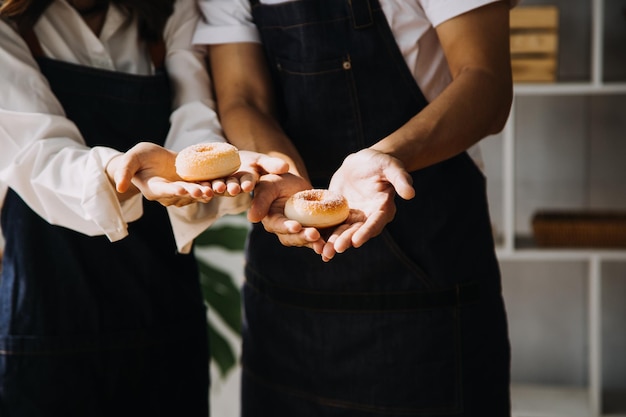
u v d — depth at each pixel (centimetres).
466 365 154
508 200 289
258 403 170
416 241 152
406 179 114
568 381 324
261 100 158
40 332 147
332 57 150
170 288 157
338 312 155
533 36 284
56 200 133
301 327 159
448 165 153
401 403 154
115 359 151
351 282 154
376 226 111
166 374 156
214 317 337
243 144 144
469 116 134
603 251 287
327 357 158
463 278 154
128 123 155
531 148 316
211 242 285
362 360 155
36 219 147
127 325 152
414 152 128
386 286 153
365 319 154
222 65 160
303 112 155
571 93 291
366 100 151
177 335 157
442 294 152
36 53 151
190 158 120
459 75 139
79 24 153
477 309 155
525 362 326
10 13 145
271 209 124
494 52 141
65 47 152
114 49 158
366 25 148
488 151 320
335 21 149
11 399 147
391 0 147
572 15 310
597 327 290
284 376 164
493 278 160
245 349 172
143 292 153
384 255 152
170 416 157
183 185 114
